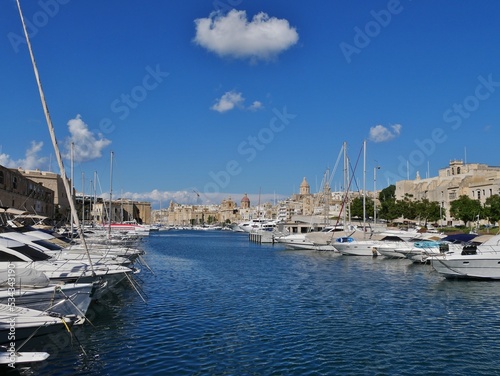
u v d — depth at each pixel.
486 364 17.42
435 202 132.12
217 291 33.44
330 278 41.19
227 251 79.94
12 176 83.31
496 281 37.06
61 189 134.75
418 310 26.75
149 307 27.11
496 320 24.28
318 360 17.67
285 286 36.19
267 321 23.81
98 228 91.56
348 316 25.09
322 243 77.00
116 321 23.38
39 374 15.95
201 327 22.39
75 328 21.67
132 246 50.47
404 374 16.33
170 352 18.42
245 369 16.62
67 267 25.06
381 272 45.62
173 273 44.66
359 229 79.56
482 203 123.44
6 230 28.16
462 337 20.97
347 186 79.31
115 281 28.98
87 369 16.45
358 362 17.48
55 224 108.00
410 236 66.06
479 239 42.44
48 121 19.75
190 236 170.00
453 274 37.59
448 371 16.67
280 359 17.75
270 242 111.31
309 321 23.89
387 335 21.25
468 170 156.25
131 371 16.28
